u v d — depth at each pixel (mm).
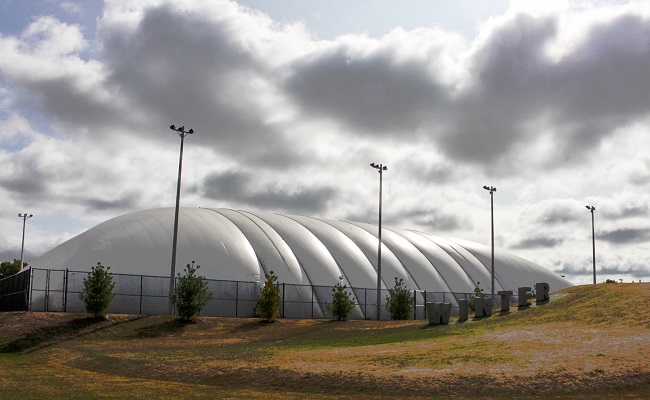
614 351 24734
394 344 30766
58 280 47844
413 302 59188
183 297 45719
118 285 48531
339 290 52656
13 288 51594
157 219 57625
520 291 43625
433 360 24422
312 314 54469
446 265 71500
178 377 24156
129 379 24234
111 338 39531
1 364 29578
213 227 58375
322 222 72812
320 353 27625
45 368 28062
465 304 41219
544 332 31328
